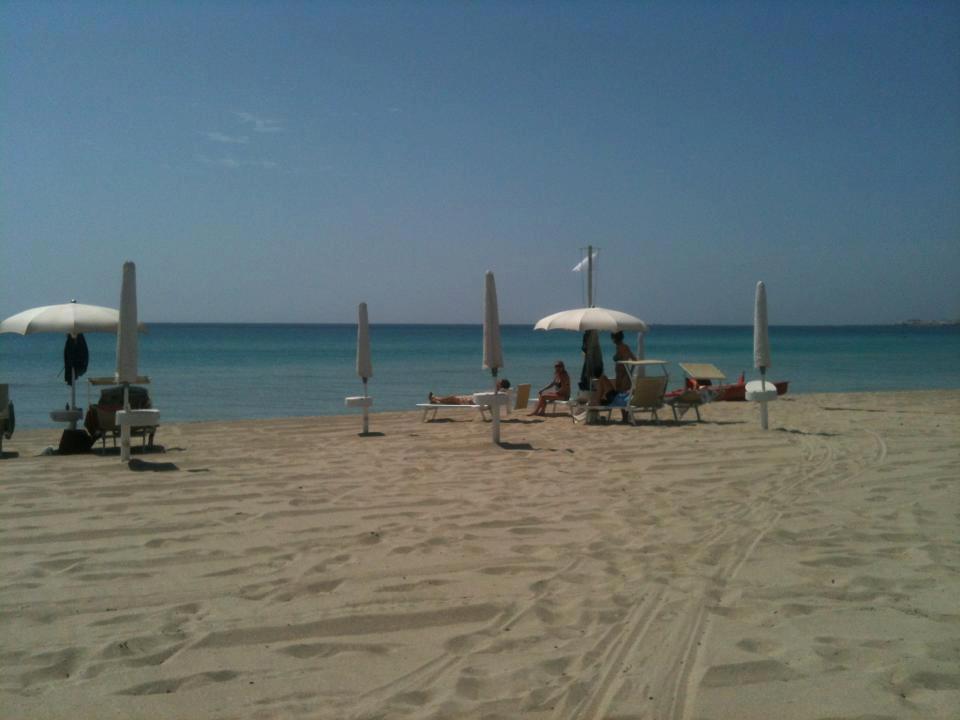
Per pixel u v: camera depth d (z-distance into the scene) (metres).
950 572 4.99
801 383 27.12
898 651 3.82
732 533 5.93
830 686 3.48
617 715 3.25
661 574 5.00
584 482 7.82
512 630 4.14
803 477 8.02
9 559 5.29
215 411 18.92
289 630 4.14
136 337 8.95
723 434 11.30
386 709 3.30
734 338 102.81
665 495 7.23
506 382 13.95
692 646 3.92
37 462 9.01
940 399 17.84
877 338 101.56
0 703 3.33
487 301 10.42
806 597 4.59
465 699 3.39
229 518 6.36
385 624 4.23
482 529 6.07
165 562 5.24
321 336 102.81
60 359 43.12
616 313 13.27
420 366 37.88
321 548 5.56
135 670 3.66
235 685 3.53
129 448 9.01
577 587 4.79
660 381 12.70
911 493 7.23
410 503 6.91
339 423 13.63
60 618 4.29
